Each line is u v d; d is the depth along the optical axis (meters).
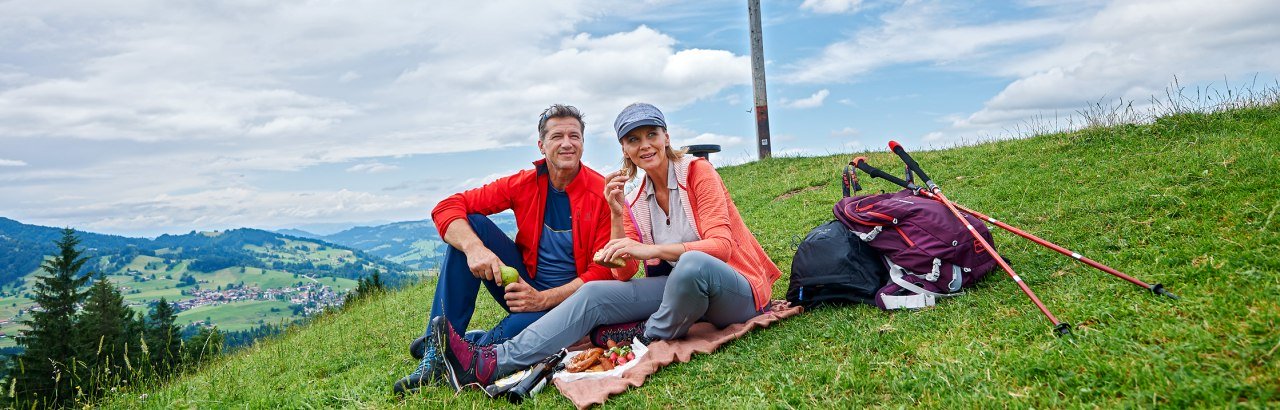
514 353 3.74
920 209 4.32
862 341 3.66
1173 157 6.70
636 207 4.39
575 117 4.27
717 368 3.61
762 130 15.45
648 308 4.10
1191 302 3.30
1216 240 4.21
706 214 4.14
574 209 4.43
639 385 3.50
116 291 39.09
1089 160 7.70
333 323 8.98
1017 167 8.41
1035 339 3.29
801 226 8.10
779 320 4.36
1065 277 4.29
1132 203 5.54
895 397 2.95
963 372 3.03
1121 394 2.60
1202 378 2.52
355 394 4.09
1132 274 4.05
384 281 12.57
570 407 3.34
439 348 3.60
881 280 4.54
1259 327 2.81
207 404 4.44
